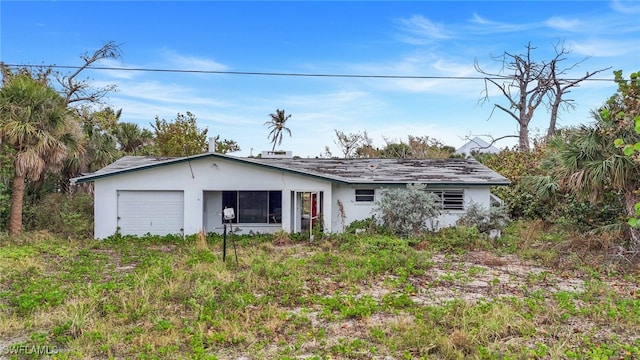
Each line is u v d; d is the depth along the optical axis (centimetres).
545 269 1019
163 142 3008
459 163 1922
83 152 1579
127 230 1511
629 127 949
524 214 1791
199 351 521
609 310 681
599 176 1034
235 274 923
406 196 1480
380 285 855
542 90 2725
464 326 592
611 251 1087
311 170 1667
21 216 1403
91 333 569
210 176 1538
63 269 967
